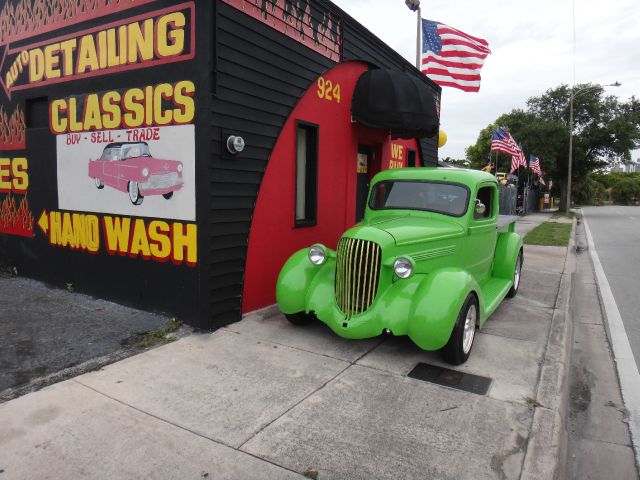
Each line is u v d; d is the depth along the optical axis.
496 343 5.17
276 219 6.31
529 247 13.79
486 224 6.08
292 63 6.37
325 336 5.18
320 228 7.45
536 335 5.46
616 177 89.06
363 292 4.54
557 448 3.16
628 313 7.23
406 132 8.87
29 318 5.53
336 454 3.03
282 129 6.27
